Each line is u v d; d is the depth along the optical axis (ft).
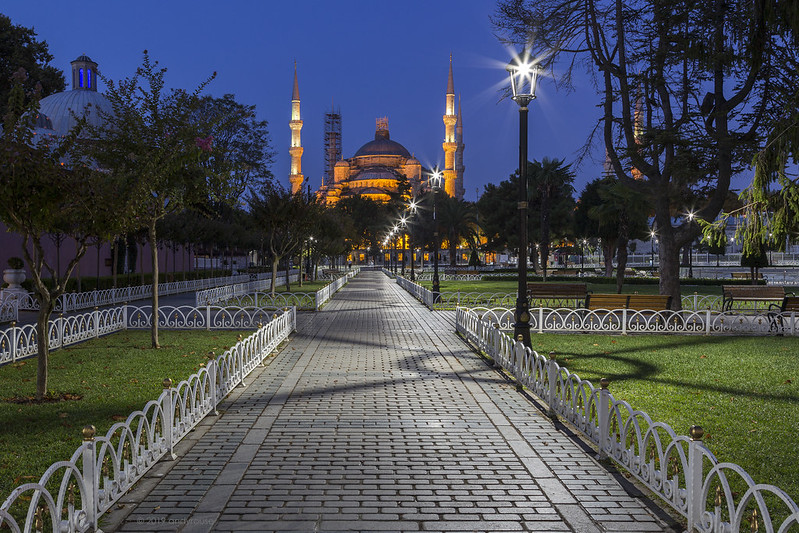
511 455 19.56
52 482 16.79
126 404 25.54
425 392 28.94
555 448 20.27
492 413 24.94
